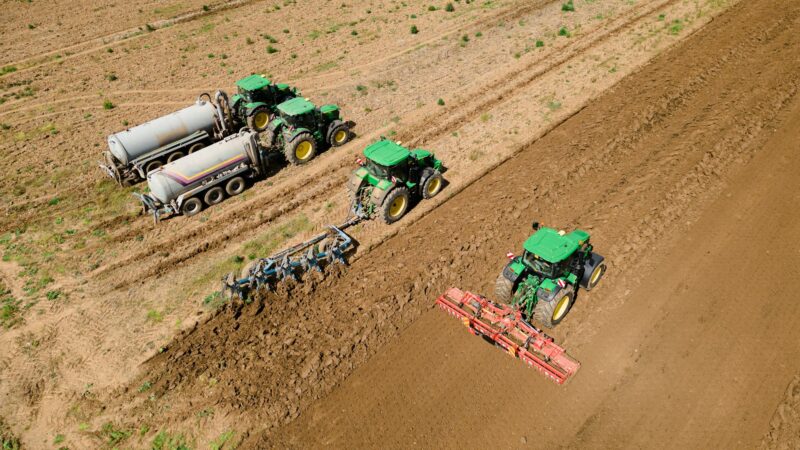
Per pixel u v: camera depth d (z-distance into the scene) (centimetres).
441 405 1203
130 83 2948
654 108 2298
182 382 1298
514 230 1700
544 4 3631
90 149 2342
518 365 1281
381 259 1633
